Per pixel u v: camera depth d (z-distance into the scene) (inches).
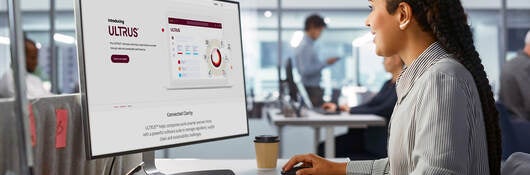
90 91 42.8
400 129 45.0
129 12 46.4
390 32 45.7
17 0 28.1
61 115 43.7
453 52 43.5
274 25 317.1
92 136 42.7
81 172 47.4
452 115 39.1
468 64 42.8
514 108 181.5
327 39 328.5
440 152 38.5
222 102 55.2
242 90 58.1
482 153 40.9
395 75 131.0
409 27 44.9
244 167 61.0
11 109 28.4
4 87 28.2
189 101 51.4
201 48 53.1
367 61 327.3
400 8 44.3
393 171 46.5
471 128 39.9
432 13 43.4
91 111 42.8
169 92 49.4
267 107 261.1
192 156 227.0
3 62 28.0
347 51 329.7
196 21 52.7
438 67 41.6
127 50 45.9
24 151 28.9
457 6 44.6
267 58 319.0
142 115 46.8
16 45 28.1
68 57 289.0
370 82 328.2
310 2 321.1
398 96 47.3
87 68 42.7
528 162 41.7
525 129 110.3
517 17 302.2
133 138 45.9
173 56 50.0
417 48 45.3
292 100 153.6
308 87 181.8
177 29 50.6
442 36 43.4
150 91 47.6
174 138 49.5
